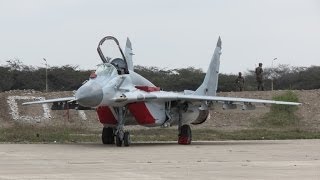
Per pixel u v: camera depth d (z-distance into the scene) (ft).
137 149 113.39
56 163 81.15
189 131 136.67
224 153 102.58
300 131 191.21
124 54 133.59
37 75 360.28
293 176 65.05
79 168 73.87
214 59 158.61
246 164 80.64
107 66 127.34
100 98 119.34
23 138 146.41
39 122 206.08
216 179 61.98
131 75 130.82
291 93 231.71
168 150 110.32
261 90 254.68
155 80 366.02
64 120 210.38
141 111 129.49
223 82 361.30
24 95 225.56
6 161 84.17
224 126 215.51
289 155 98.12
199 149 113.80
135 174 66.80
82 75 368.68
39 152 103.45
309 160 87.81
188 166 77.15
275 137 167.63
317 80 402.72
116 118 129.08
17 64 363.97
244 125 217.97
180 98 131.34
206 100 134.41
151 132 185.68
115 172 69.05
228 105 141.49
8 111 211.20
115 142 132.87
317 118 223.30
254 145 129.18
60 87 363.97
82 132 180.86
